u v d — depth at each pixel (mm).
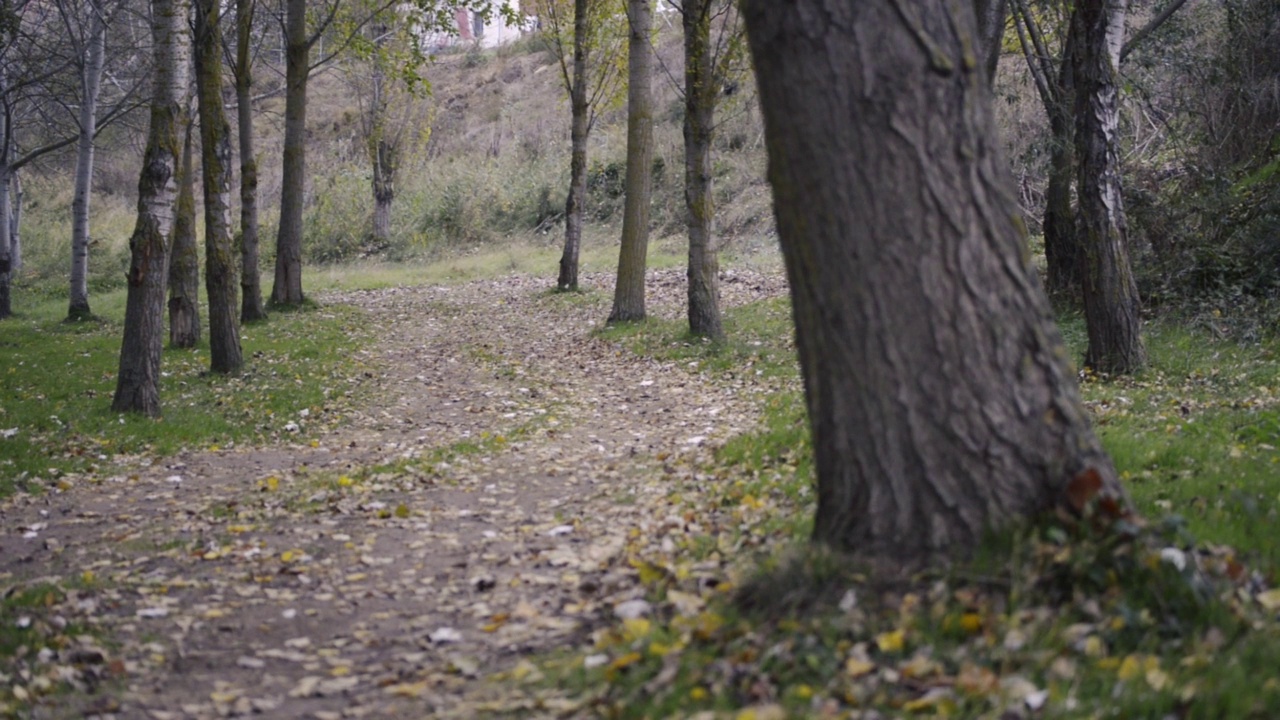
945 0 4020
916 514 4074
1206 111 17188
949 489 4031
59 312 27031
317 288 31562
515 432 11312
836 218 4023
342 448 11172
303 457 10727
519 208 40594
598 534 6840
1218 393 9930
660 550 5992
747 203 32906
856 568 4102
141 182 12383
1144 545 3938
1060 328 14055
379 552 6844
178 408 12992
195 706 4422
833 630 3857
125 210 47438
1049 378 4078
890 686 3502
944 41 3975
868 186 3961
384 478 9141
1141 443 7191
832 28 3965
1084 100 11102
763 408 11047
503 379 15703
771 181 4285
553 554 6363
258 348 18125
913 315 3982
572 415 12406
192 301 18609
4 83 25625
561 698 3959
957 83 3979
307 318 22719
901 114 3928
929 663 3559
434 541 7051
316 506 8180
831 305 4105
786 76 4066
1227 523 5020
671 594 4797
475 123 50625
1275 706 3129
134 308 12438
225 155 15789
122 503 8758
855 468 4184
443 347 19516
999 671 3531
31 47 25016
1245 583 4129
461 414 13102
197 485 9422
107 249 41156
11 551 7289
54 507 8609
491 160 43781
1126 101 19156
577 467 9367
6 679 4727
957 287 3957
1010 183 4242
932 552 4039
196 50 15891
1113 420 8414
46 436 11227
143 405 12453
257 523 7734
